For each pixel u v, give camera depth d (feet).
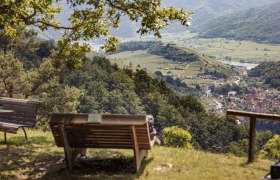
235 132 396.78
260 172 30.63
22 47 120.67
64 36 49.01
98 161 32.81
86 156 34.53
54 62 112.16
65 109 112.57
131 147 30.30
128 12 42.45
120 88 427.33
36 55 349.00
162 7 41.22
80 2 46.75
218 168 31.71
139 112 404.16
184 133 88.22
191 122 390.83
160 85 490.08
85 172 29.86
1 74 109.09
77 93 116.98
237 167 32.17
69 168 30.22
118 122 27.04
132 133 27.50
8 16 44.91
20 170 30.45
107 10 46.85
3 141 43.37
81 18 47.52
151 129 31.37
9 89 113.19
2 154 35.68
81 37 48.49
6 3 43.09
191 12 40.78
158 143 34.32
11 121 43.39
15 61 111.45
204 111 463.42
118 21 47.19
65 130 29.45
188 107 437.58
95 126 28.76
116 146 30.53
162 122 385.91
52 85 113.29
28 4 47.42
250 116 33.71
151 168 31.01
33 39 120.88
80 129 29.50
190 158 35.53
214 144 377.71
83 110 377.71
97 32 47.62
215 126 397.80
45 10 49.49
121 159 33.32
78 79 408.87
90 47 51.47
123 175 28.71
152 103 413.18
